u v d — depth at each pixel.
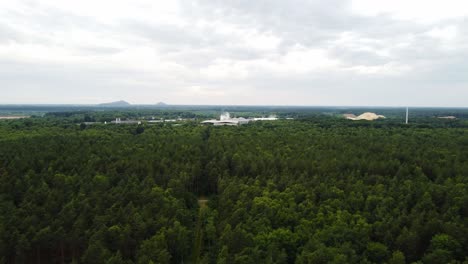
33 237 63.12
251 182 93.31
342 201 77.88
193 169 106.25
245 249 59.47
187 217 75.62
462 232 61.78
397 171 100.38
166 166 105.75
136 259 60.69
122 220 69.12
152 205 75.44
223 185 93.62
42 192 80.12
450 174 97.19
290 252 63.44
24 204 74.06
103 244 62.03
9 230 63.19
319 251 55.81
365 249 62.62
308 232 65.31
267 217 70.62
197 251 69.44
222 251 58.53
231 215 72.75
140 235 66.00
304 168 104.94
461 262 58.69
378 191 83.31
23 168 99.19
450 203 75.50
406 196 79.06
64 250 67.88
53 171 99.06
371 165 103.94
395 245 62.94
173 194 88.06
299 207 75.12
